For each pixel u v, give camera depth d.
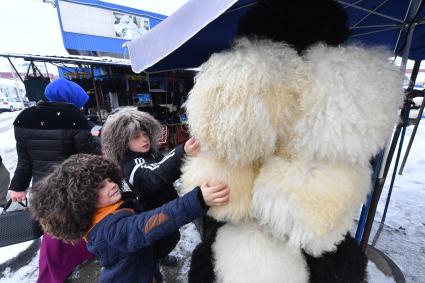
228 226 0.84
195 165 0.80
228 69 0.61
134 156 1.50
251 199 0.72
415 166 4.65
